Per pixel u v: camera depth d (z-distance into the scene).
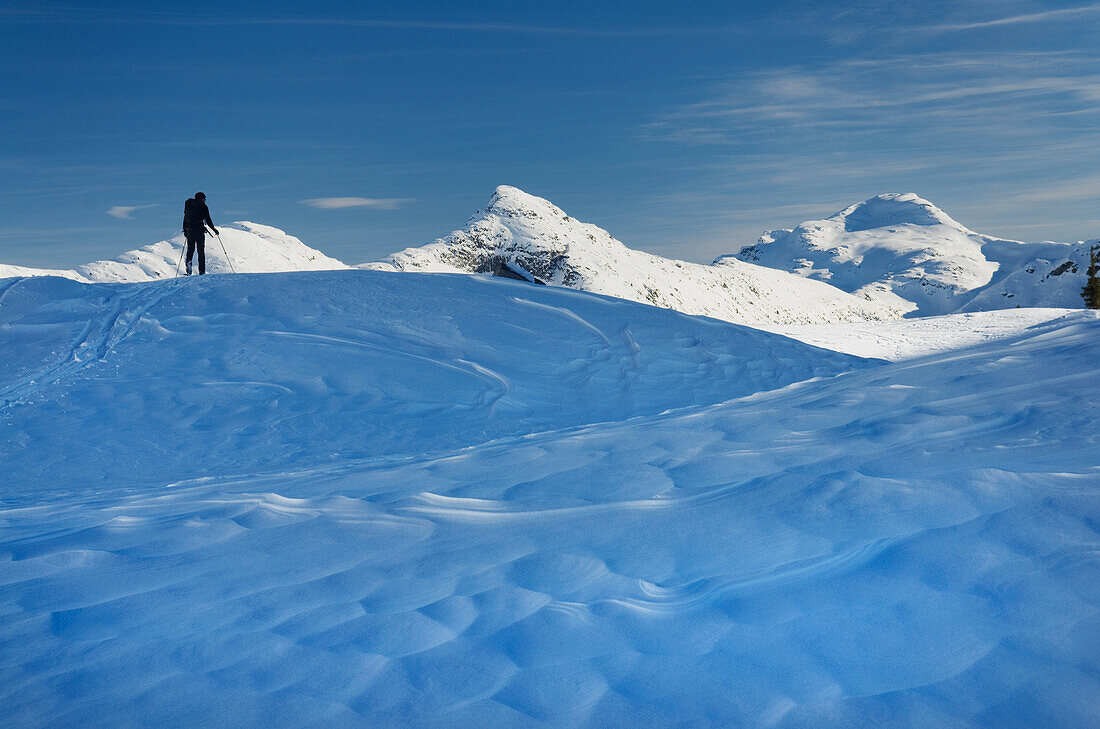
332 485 4.26
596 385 9.74
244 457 6.91
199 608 2.49
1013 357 6.21
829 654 1.95
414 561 2.80
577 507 3.29
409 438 7.53
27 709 1.92
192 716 1.85
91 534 3.45
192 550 3.12
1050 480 2.77
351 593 2.54
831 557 2.46
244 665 2.09
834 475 3.23
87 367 9.52
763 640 2.04
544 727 1.75
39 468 6.64
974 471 2.96
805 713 1.73
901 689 1.78
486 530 3.10
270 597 2.55
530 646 2.10
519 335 11.38
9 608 2.59
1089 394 4.20
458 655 2.08
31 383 9.00
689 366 10.58
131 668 2.11
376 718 1.81
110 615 2.48
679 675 1.92
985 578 2.18
